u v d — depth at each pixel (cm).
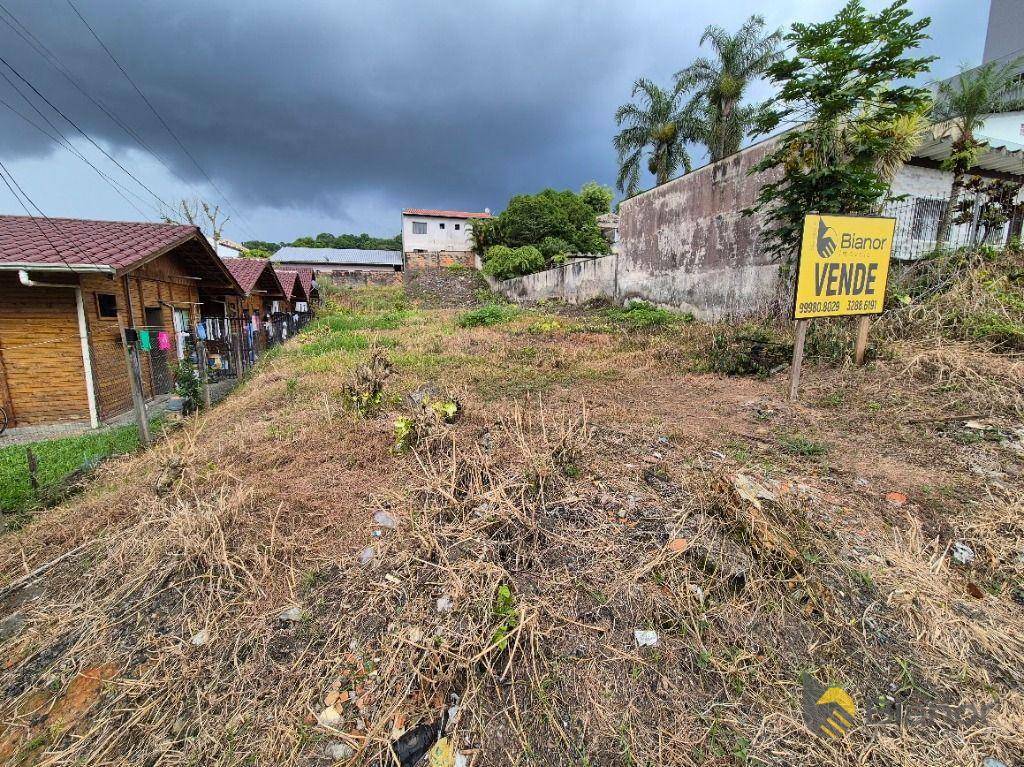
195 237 812
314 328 1597
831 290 451
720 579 205
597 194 3203
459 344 996
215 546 240
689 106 1791
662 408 465
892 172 681
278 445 383
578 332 1112
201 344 609
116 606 221
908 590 207
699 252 1154
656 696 166
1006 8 1449
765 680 171
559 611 193
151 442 468
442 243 3534
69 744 161
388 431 381
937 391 432
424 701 167
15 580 248
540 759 149
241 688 176
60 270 574
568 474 283
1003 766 146
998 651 185
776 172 911
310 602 213
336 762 151
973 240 766
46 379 638
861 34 535
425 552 230
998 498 275
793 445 352
